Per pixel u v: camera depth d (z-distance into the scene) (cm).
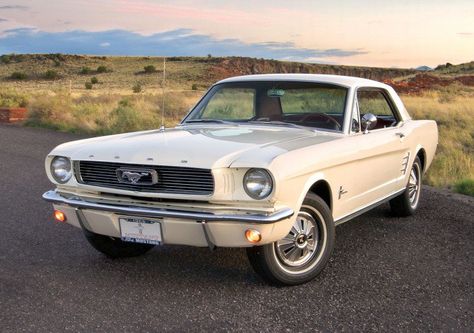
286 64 9525
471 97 3553
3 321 371
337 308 405
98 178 443
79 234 591
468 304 420
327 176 464
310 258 455
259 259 427
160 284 447
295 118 552
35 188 829
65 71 10025
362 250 554
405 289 448
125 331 359
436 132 749
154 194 413
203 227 400
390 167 599
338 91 551
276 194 392
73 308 395
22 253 523
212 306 404
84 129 1712
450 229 645
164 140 460
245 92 589
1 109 2038
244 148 427
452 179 997
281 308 402
